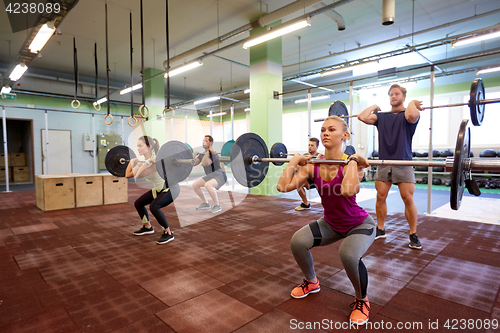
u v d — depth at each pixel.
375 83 8.65
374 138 8.90
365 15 5.46
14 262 2.24
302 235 1.55
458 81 8.11
